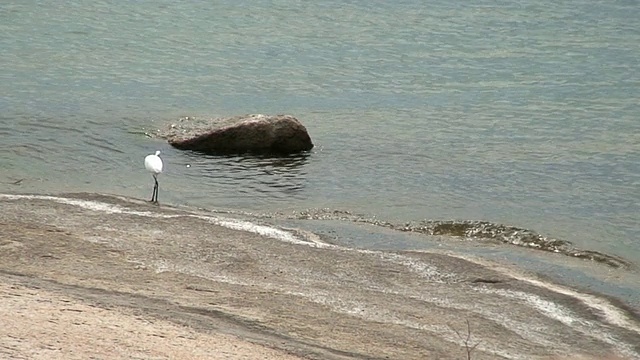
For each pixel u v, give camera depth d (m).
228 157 28.84
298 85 38.03
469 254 22.19
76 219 22.41
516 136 32.28
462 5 50.59
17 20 45.56
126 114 32.84
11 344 13.98
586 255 22.48
